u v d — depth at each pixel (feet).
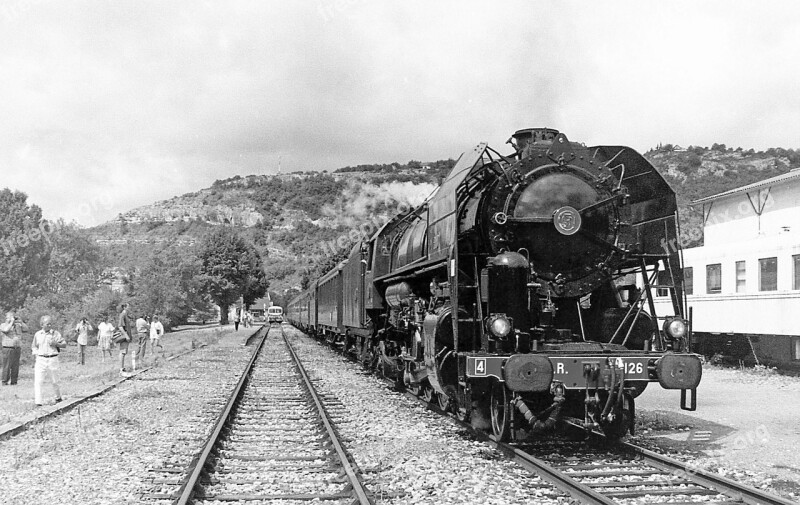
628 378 26.84
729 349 74.18
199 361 80.79
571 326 31.35
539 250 30.07
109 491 22.50
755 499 20.61
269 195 632.79
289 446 30.19
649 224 33.06
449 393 30.94
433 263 34.94
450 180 33.94
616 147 33.55
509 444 28.43
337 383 55.42
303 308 172.76
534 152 31.07
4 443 30.76
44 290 159.63
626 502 20.84
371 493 21.57
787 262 63.16
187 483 21.98
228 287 259.39
